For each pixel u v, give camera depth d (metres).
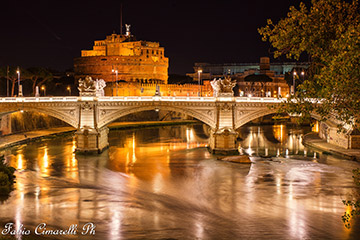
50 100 86.25
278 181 64.38
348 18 28.12
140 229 43.91
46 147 94.81
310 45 28.69
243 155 80.56
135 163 78.44
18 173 68.38
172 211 50.41
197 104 86.50
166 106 86.94
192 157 84.62
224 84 85.62
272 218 47.62
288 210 50.41
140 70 199.38
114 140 111.88
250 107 86.38
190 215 48.94
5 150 89.38
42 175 67.62
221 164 77.25
